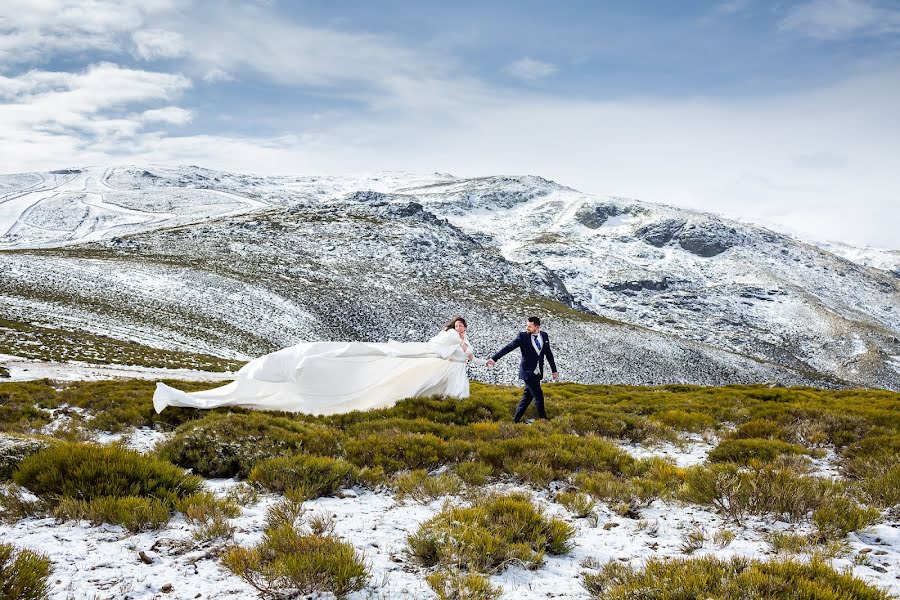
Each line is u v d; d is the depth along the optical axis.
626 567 4.89
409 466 8.66
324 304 121.88
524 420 13.29
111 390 17.75
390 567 4.89
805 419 13.07
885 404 16.14
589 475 8.21
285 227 188.38
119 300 88.06
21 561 4.05
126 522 5.47
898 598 4.34
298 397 13.18
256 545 4.99
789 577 4.44
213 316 95.00
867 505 7.11
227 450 8.76
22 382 20.00
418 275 166.75
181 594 4.15
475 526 5.42
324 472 7.62
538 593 4.55
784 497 6.72
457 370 14.59
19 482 6.30
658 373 134.75
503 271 195.88
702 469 8.10
